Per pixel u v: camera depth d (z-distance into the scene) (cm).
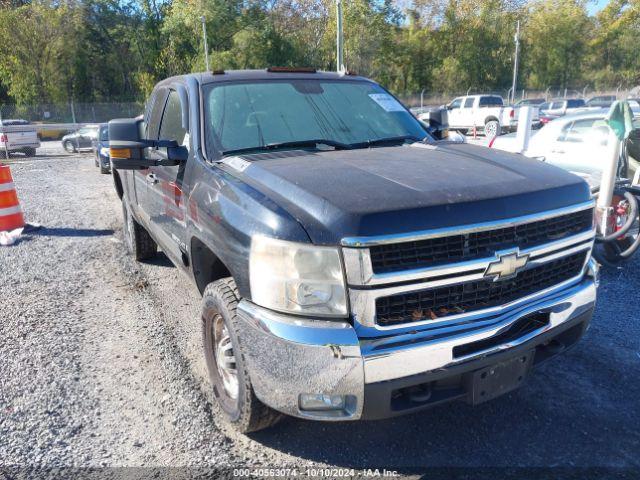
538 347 310
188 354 421
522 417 334
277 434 319
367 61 4959
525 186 281
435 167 304
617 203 606
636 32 6606
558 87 6100
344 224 238
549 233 284
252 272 262
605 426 323
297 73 441
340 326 242
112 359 412
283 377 253
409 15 5497
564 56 5969
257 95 400
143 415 340
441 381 267
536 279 288
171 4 5009
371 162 315
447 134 456
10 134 2102
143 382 379
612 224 589
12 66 4453
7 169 797
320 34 5069
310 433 320
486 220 256
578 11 5866
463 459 297
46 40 4475
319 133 385
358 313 241
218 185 312
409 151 354
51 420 335
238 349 280
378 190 261
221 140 363
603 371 385
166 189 413
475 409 343
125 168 361
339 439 315
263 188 285
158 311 507
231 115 380
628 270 602
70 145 2344
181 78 435
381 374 244
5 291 560
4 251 716
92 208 1017
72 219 912
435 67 5550
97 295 549
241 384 286
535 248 272
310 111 401
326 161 319
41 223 878
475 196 261
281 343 249
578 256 310
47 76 4578
